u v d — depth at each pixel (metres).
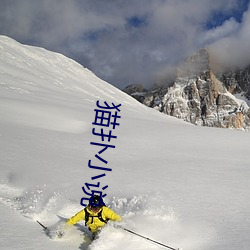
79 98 59.38
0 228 5.75
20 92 43.00
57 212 7.20
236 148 19.02
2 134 16.69
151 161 13.84
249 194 8.87
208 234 5.98
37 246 5.23
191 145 19.16
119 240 5.55
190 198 8.34
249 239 5.66
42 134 18.44
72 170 11.06
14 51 98.56
